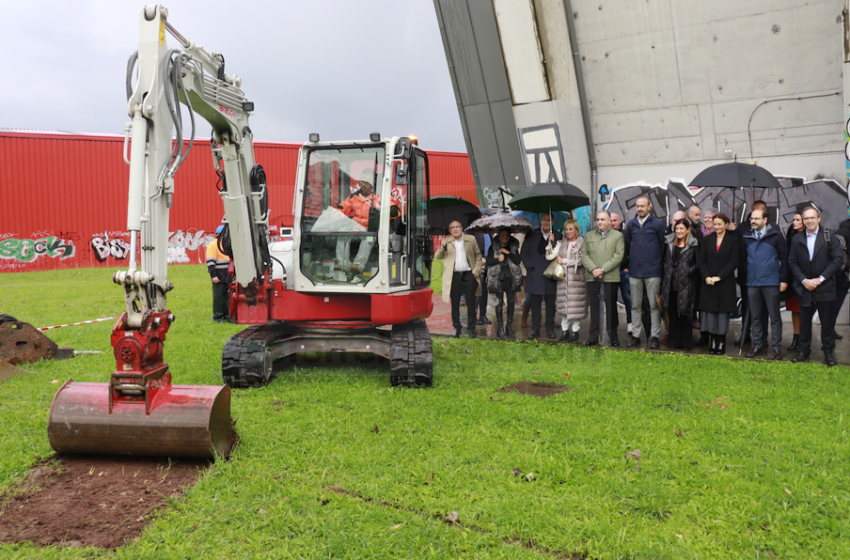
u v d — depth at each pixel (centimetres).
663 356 678
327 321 580
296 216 557
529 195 656
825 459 364
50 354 658
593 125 986
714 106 873
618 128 965
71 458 376
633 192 984
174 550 267
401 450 382
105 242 1995
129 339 359
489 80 978
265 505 311
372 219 554
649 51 878
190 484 339
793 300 709
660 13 842
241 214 545
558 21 911
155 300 382
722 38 823
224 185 546
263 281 566
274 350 572
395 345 550
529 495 320
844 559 261
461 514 300
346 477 344
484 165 1027
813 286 623
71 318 1003
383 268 541
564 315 687
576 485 336
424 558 263
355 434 414
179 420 354
